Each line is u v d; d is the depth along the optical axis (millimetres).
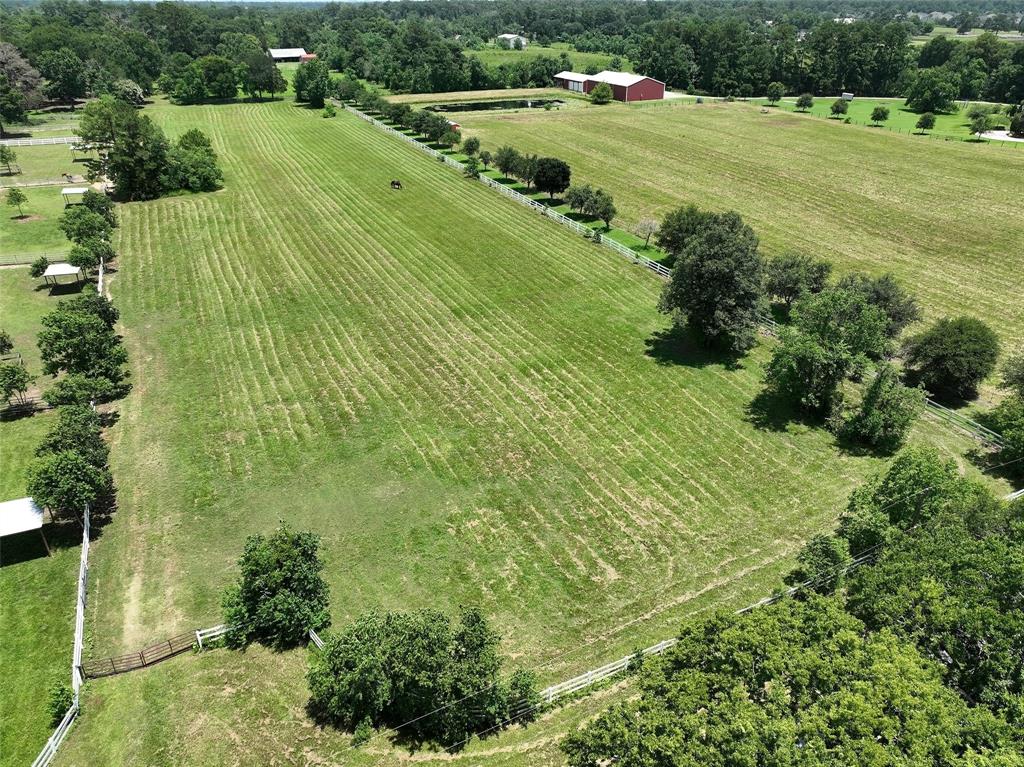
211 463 35250
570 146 102188
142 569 28938
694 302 43156
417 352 45781
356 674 21344
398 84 148250
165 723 22406
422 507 32625
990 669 20594
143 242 63406
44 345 39000
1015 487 33594
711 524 31703
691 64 163500
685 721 17750
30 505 30047
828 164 93562
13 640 25562
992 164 93125
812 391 38750
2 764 21312
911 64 159250
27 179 81375
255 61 136875
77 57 130750
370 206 74000
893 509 29516
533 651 25500
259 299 52938
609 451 36531
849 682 18953
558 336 48000
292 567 25734
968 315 51625
